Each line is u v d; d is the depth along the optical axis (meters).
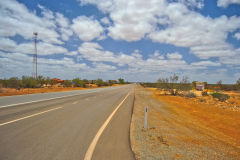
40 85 37.72
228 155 4.32
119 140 4.65
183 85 24.70
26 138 4.46
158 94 27.42
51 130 5.30
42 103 11.71
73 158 3.38
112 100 16.25
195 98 20.78
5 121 6.24
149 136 5.38
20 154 3.46
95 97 18.61
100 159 3.40
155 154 3.91
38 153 3.54
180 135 5.85
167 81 26.06
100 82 67.62
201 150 4.49
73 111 9.02
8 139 4.34
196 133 6.32
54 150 3.74
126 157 3.57
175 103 15.85
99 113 8.86
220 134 6.46
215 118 9.49
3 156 3.34
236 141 5.68
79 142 4.33
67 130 5.38
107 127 6.00
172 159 3.69
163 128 6.65
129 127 6.16
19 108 9.28
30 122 6.21
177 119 8.84
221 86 44.81
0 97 14.95
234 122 8.56
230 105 15.01
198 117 9.73
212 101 17.94
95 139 4.62
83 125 6.11
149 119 8.34
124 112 9.68
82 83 50.25
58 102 12.68
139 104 14.37
